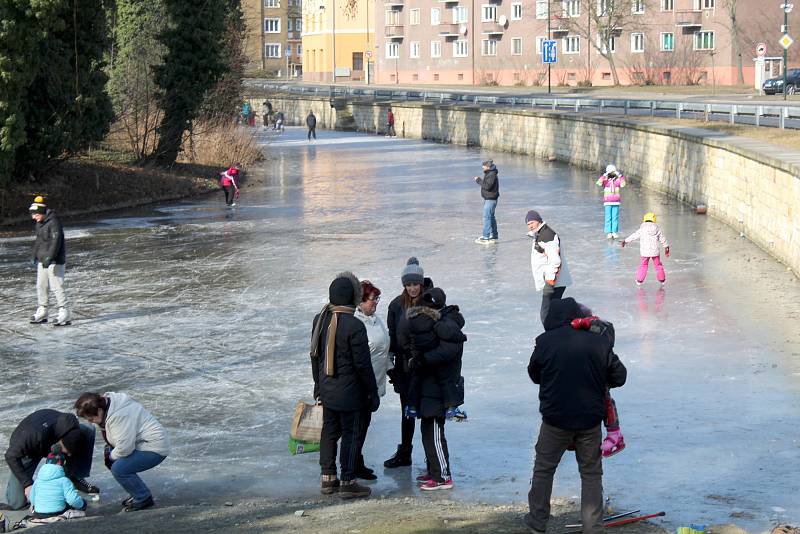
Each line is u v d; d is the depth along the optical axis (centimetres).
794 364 1274
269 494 908
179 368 1347
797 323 1495
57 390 1252
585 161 4397
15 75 2672
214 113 4525
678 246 2233
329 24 11719
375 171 4366
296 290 1861
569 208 2973
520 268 2022
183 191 3538
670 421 1065
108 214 3069
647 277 1897
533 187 3600
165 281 1980
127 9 3928
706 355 1334
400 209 3052
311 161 4938
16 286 1969
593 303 1675
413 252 2247
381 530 713
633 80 8144
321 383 883
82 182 3238
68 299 1827
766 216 2136
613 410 771
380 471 962
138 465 872
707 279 1855
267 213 3039
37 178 3084
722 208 2622
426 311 884
